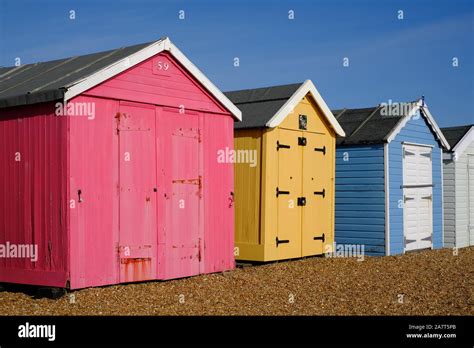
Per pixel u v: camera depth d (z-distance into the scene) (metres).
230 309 9.42
